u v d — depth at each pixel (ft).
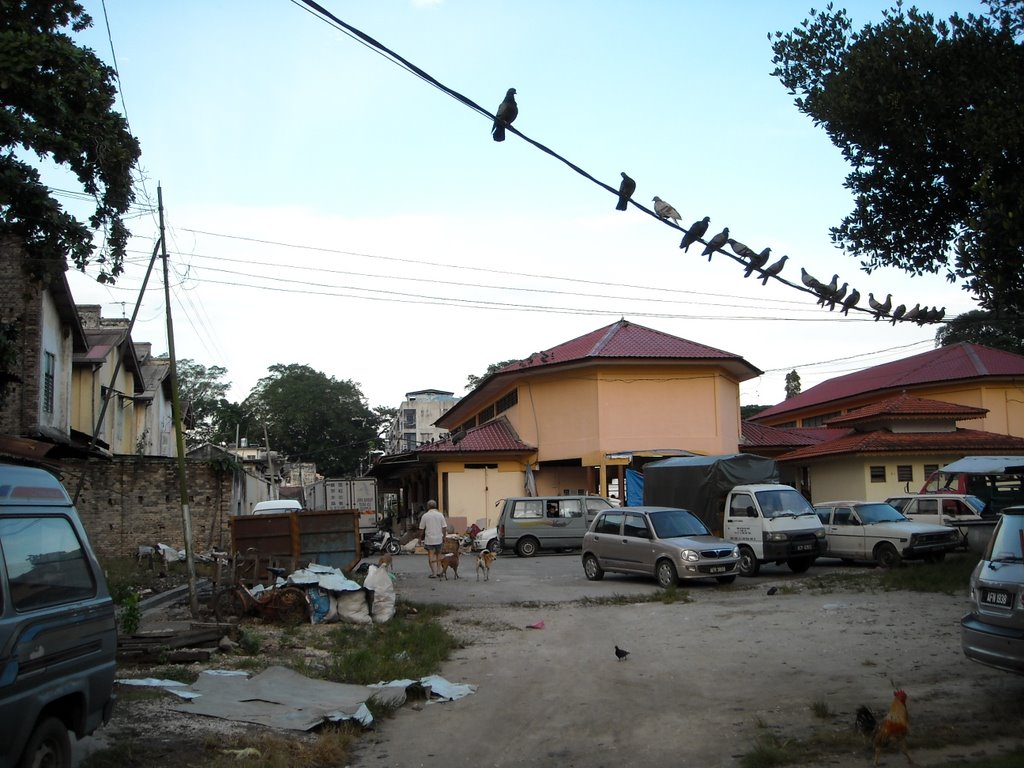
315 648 37.78
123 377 102.78
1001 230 23.97
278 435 253.24
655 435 108.06
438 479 115.34
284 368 266.77
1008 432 126.11
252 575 51.57
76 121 30.71
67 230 31.30
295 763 21.44
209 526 87.15
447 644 38.32
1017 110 24.44
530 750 23.15
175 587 62.18
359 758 22.71
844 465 105.40
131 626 35.42
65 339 75.31
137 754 21.22
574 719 26.20
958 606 45.60
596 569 64.49
